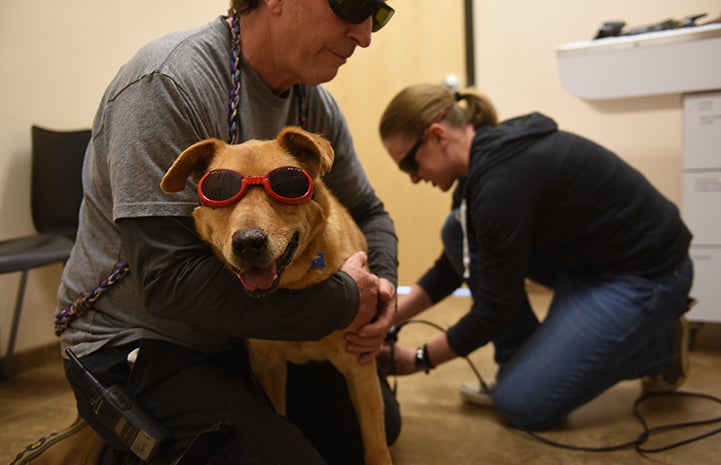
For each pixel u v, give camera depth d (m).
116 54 2.55
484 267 1.56
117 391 1.09
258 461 1.06
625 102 2.88
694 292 2.24
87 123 2.51
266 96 1.22
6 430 1.70
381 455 1.25
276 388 1.32
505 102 3.32
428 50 3.24
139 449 1.05
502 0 3.25
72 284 1.21
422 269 3.34
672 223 1.65
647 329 1.59
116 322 1.16
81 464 1.21
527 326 1.87
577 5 3.14
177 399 1.10
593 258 1.66
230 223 0.89
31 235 2.26
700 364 2.09
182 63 1.07
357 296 1.12
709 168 2.21
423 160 1.70
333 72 1.21
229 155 0.97
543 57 3.22
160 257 0.99
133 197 1.00
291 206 0.95
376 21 1.23
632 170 1.68
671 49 2.22
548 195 1.57
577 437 1.54
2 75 2.19
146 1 2.61
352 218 1.58
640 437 1.49
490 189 1.52
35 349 2.33
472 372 2.10
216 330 1.04
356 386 1.26
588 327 1.59
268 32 1.14
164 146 1.01
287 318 1.03
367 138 3.33
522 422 1.60
